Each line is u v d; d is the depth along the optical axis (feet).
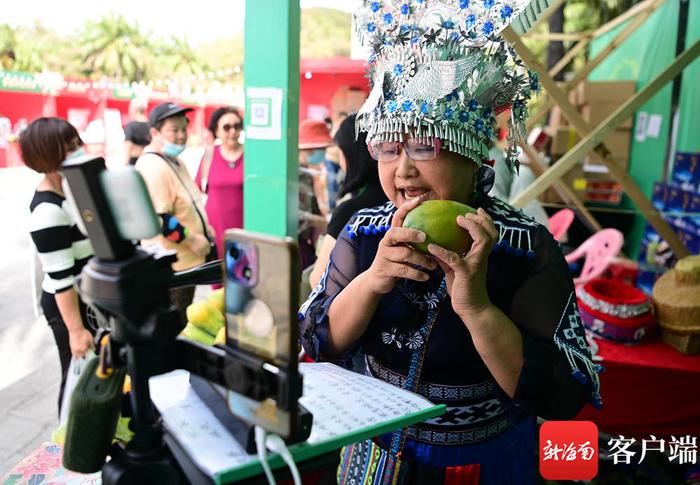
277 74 5.72
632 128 18.80
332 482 2.57
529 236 3.62
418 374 3.69
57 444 4.54
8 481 4.07
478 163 3.55
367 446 3.90
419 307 3.66
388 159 3.55
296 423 1.93
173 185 10.88
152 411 2.29
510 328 3.23
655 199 15.51
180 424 2.25
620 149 18.88
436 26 3.38
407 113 3.27
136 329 2.11
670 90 16.67
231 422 2.20
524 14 3.87
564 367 3.27
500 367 3.26
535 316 3.42
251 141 5.98
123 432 2.72
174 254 2.28
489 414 3.79
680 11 16.19
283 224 5.96
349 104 29.32
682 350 7.84
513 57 3.45
